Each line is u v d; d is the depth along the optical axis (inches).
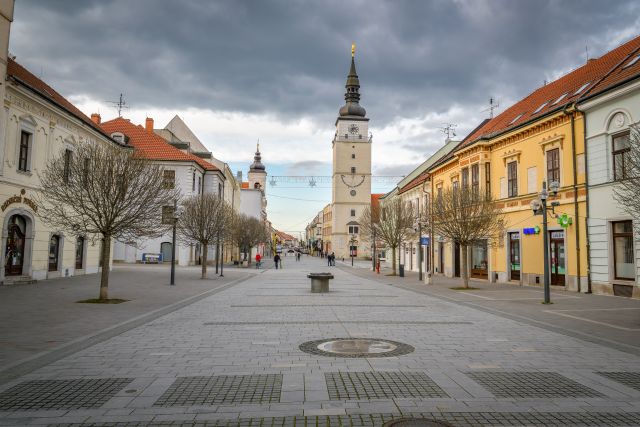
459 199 964.0
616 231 781.9
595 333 420.8
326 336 395.5
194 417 206.5
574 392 245.3
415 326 453.1
